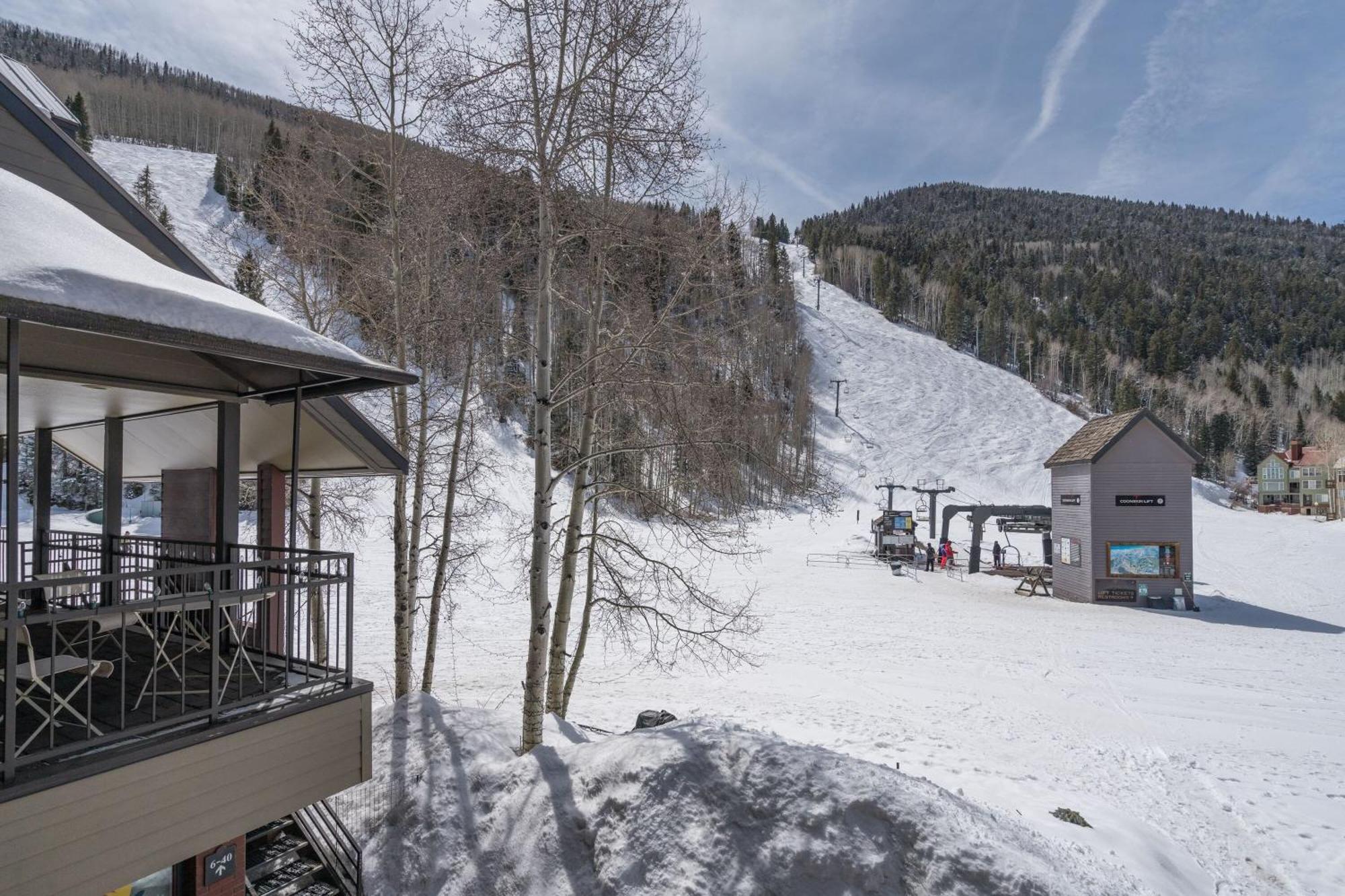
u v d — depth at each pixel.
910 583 32.75
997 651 18.92
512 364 11.45
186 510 8.01
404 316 9.99
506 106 7.70
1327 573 36.22
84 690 5.34
